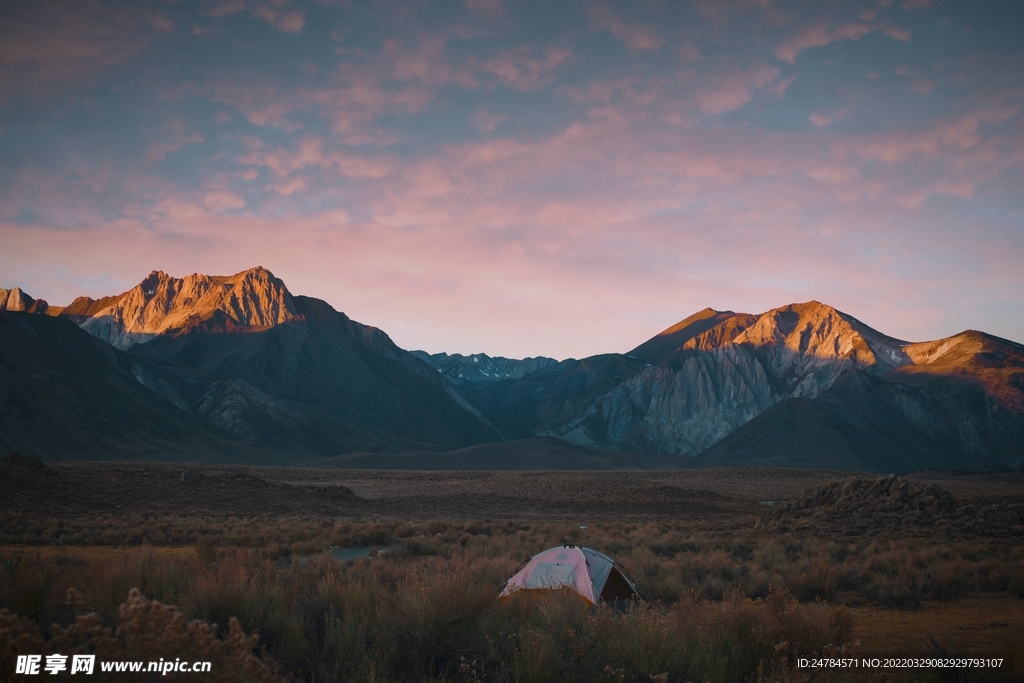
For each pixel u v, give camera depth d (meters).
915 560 23.78
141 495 55.31
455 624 10.09
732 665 9.34
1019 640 12.95
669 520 63.31
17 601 10.61
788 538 34.00
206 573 12.00
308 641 10.01
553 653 9.32
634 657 8.92
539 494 90.44
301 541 33.16
